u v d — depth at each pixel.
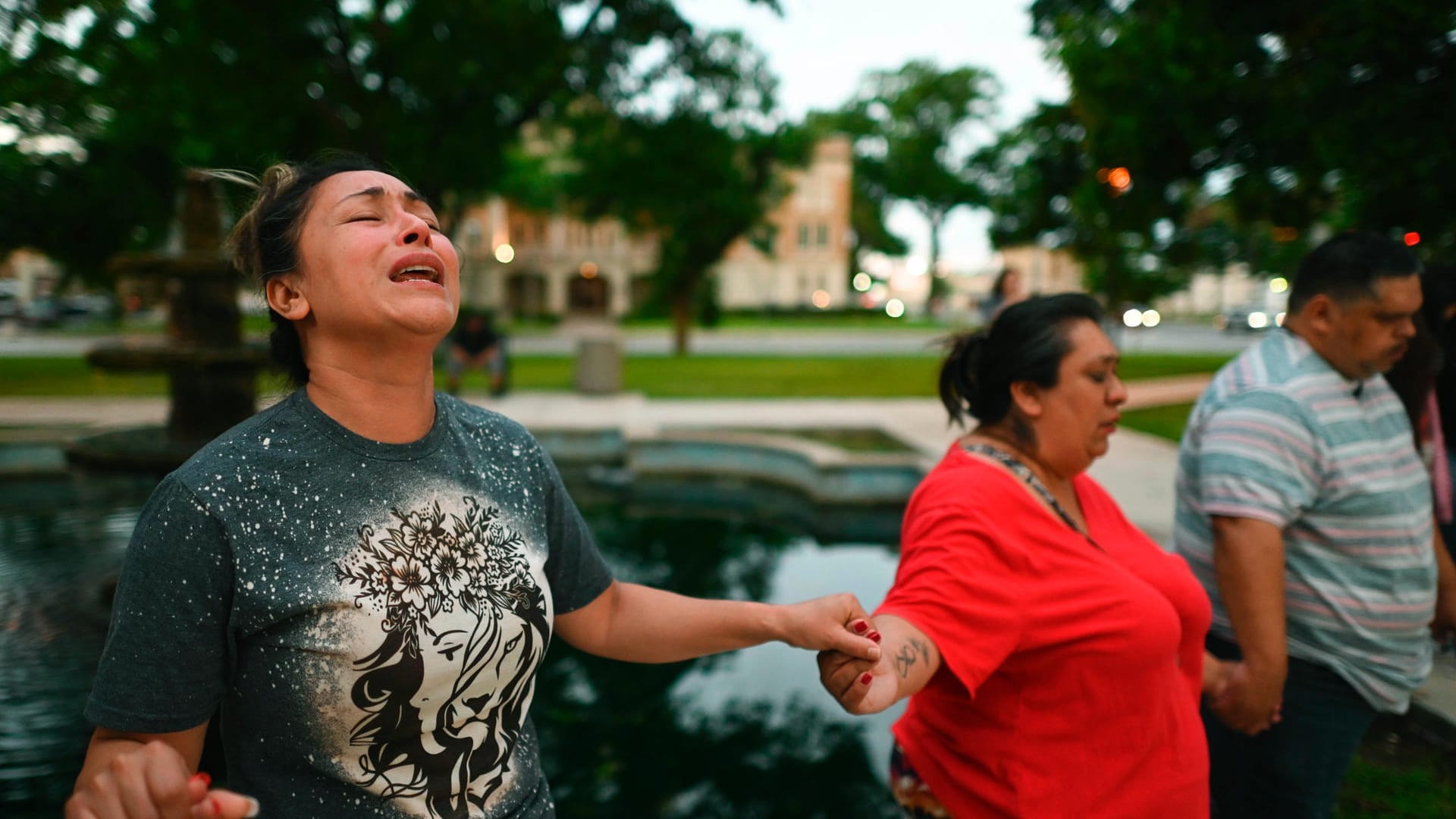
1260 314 35.84
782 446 8.20
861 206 61.19
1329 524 1.94
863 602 5.04
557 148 26.94
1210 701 1.97
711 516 7.34
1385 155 5.03
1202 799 1.64
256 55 10.34
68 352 22.08
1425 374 2.51
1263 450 1.89
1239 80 6.21
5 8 7.34
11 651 3.92
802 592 5.24
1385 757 2.66
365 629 1.02
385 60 12.26
